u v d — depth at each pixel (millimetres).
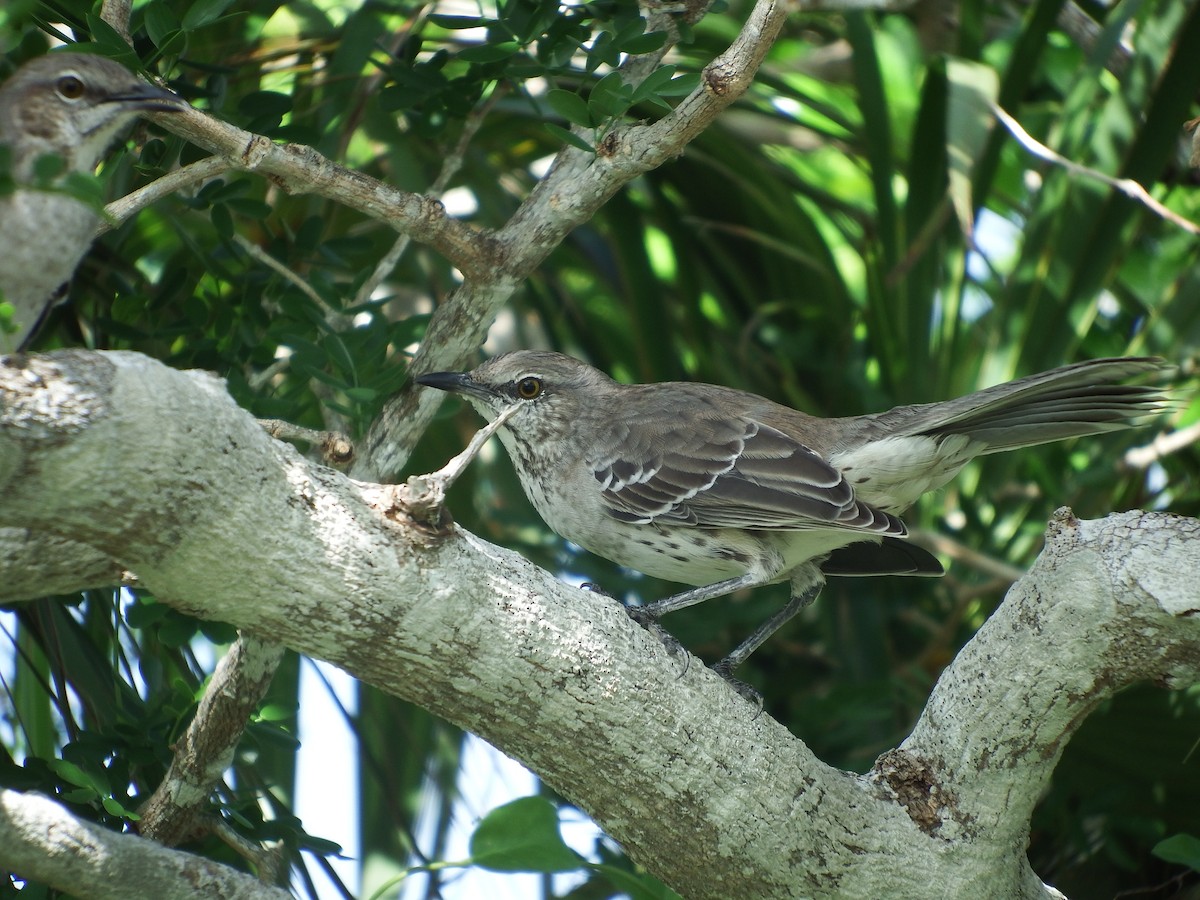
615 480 8578
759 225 10805
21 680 7875
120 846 5418
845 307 10766
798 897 6258
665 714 5887
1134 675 6062
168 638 6941
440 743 9531
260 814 7129
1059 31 10961
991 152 9820
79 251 6348
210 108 7742
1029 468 10039
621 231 10367
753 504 8141
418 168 9383
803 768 6168
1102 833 8719
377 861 9195
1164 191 10492
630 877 6336
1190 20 9172
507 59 7629
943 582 10109
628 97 6562
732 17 10414
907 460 8367
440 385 7480
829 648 9969
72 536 5012
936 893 6309
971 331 10422
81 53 6598
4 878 6605
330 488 5320
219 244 8750
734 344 11062
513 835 5996
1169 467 10031
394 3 8586
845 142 10859
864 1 8133
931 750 6461
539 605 5684
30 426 4594
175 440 4875
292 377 8711
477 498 10422
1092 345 10609
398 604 5395
